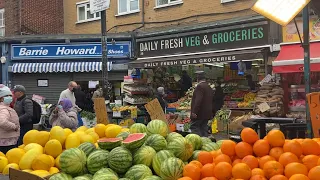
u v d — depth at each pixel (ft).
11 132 20.16
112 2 54.85
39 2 60.18
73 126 23.79
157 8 50.29
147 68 46.96
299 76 36.58
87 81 53.52
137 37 50.67
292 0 14.70
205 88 30.37
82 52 52.49
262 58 36.96
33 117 25.67
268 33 38.75
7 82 53.47
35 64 52.65
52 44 52.90
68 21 61.00
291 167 9.69
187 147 12.17
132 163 11.80
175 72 48.55
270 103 35.60
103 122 19.98
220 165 10.23
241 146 10.82
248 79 43.14
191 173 10.47
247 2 42.27
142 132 13.32
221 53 39.99
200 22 46.21
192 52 45.32
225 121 35.17
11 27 59.31
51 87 53.62
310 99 14.62
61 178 11.32
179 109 40.78
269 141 10.72
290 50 35.73
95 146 13.01
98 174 11.27
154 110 19.58
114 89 53.01
